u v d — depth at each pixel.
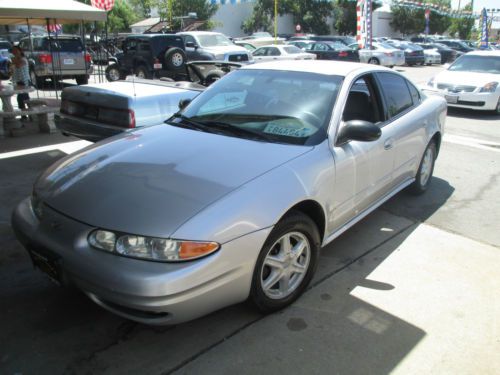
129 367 2.43
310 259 3.04
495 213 4.70
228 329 2.74
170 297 2.23
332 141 3.21
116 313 2.42
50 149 6.74
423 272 3.47
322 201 3.03
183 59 14.18
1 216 4.27
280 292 2.88
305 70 3.80
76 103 5.61
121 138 3.41
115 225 2.35
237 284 2.49
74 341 2.62
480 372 2.46
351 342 2.66
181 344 2.61
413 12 50.44
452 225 4.37
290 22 49.22
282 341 2.65
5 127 7.56
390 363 2.51
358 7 15.99
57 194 2.71
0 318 2.80
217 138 3.20
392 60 23.22
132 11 46.22
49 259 2.49
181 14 38.69
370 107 3.87
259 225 2.52
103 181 2.70
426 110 4.75
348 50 21.94
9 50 22.06
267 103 3.53
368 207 3.89
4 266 3.40
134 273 2.22
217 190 2.54
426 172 5.13
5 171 5.63
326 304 3.02
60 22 10.10
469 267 3.57
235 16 48.47
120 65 15.95
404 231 4.21
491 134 8.73
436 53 29.72
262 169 2.77
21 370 2.39
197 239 2.29
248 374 2.40
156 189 2.56
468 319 2.91
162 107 5.28
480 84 10.41
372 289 3.21
